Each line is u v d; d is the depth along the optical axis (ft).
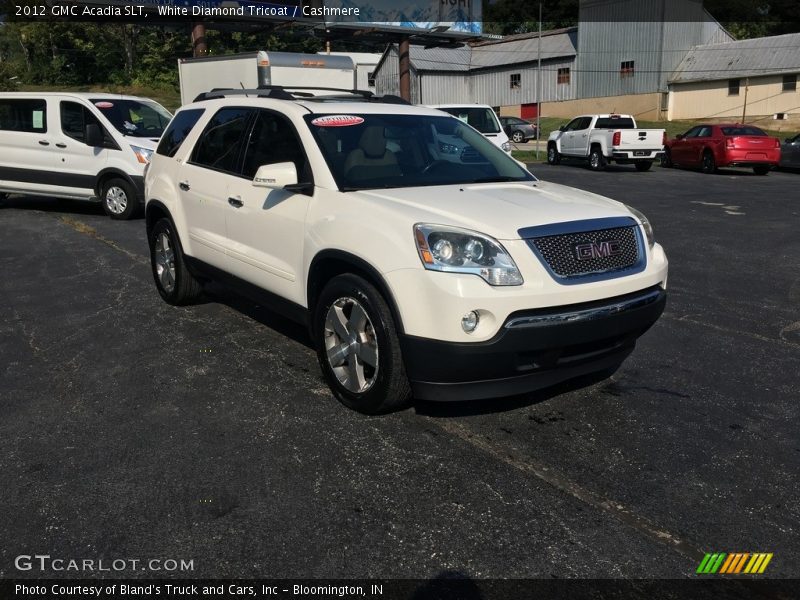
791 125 128.77
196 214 18.78
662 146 73.97
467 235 11.87
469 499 10.82
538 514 10.43
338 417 13.62
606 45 149.28
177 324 19.45
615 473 11.62
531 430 13.15
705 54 142.72
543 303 11.98
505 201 13.38
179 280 20.16
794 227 36.01
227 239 17.49
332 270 14.28
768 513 10.52
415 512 10.48
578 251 12.48
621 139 71.92
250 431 13.06
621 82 148.46
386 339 12.60
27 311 20.75
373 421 13.46
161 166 20.68
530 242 12.08
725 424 13.46
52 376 15.78
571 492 11.04
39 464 11.87
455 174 15.66
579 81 155.43
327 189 14.28
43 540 9.82
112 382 15.42
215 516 10.37
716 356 17.21
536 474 11.57
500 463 11.93
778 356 17.25
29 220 36.96
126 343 17.93
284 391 14.88
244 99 17.89
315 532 10.00
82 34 174.40
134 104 38.96
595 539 9.84
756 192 52.06
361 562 9.35
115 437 12.84
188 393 14.80
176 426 13.28
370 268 12.66
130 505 10.65
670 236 33.60
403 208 12.84
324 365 14.35
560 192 14.82
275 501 10.77
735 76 133.18
